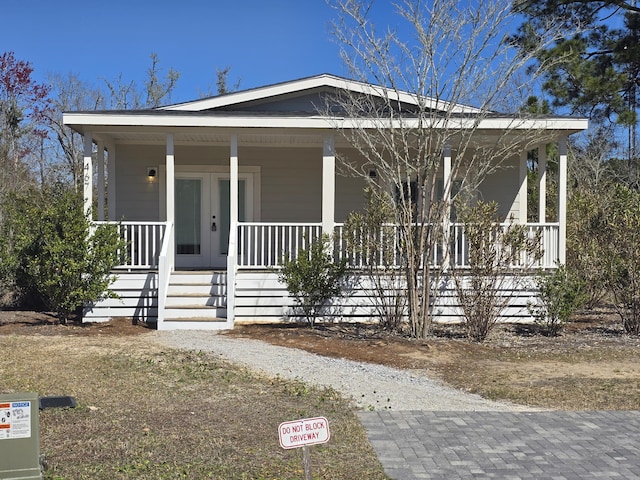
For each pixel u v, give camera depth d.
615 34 19.34
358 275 12.23
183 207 15.06
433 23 10.15
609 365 8.84
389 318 11.51
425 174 10.68
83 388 6.96
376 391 7.27
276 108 14.11
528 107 14.32
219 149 15.05
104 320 12.19
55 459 4.83
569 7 18.27
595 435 5.67
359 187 14.95
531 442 5.46
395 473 4.71
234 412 6.16
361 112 12.10
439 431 5.74
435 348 9.84
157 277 12.26
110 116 11.86
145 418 5.92
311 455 5.03
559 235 12.48
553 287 11.07
